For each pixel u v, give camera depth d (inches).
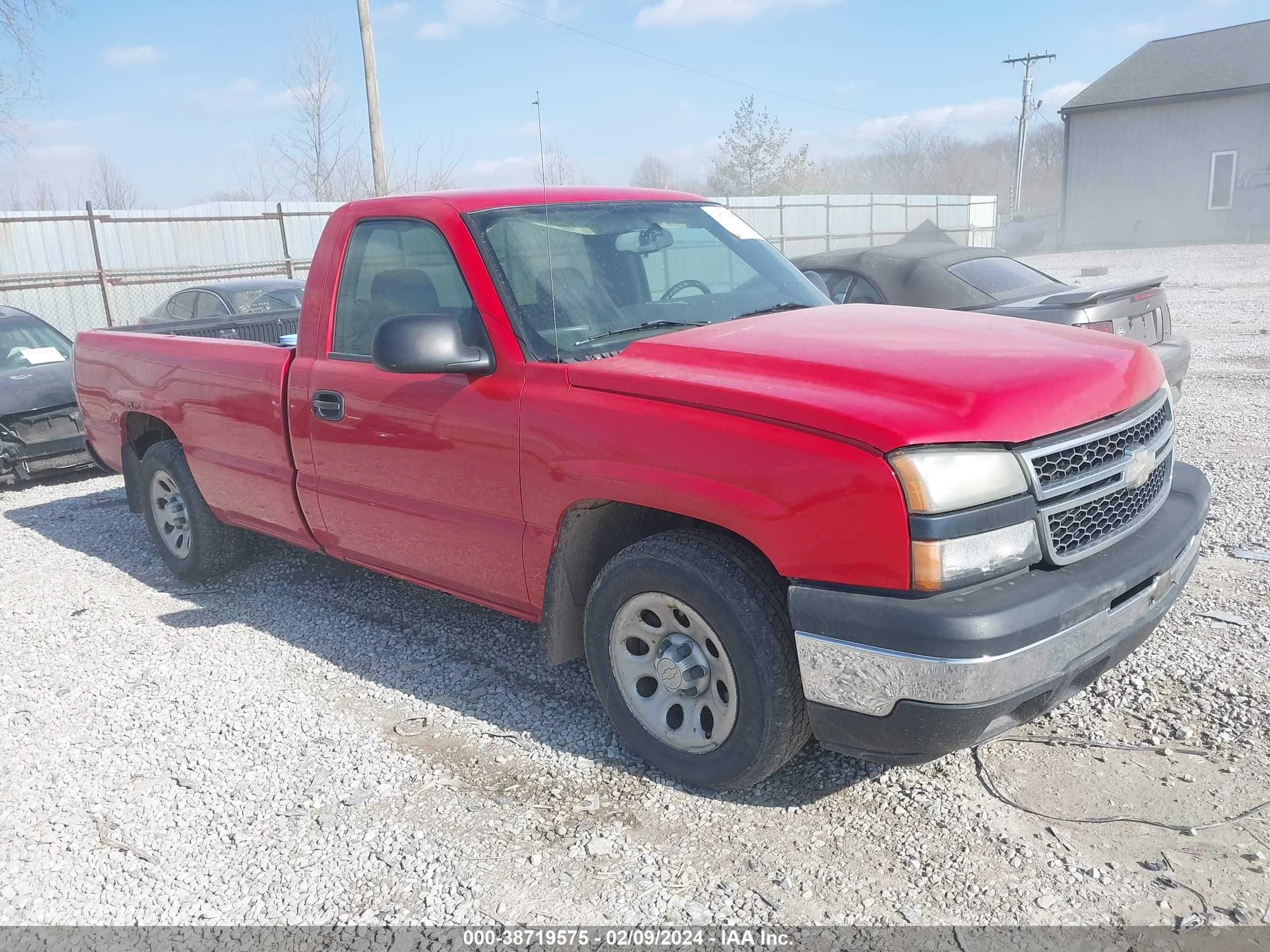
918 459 100.0
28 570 239.3
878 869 109.0
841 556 104.1
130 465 231.3
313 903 109.8
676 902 106.0
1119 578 109.1
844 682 105.9
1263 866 104.9
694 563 116.5
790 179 1845.5
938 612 99.3
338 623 191.5
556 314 138.5
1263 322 540.4
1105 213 1467.8
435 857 116.3
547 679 162.1
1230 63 1364.4
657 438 118.1
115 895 113.0
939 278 300.0
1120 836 111.4
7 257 717.3
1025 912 100.7
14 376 341.4
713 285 158.1
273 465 181.5
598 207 160.6
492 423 136.4
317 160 1179.9
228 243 823.7
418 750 141.3
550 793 128.3
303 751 142.7
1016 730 135.0
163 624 197.0
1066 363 117.3
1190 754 126.1
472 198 153.1
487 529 141.9
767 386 114.2
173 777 137.7
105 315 754.2
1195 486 135.5
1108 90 1440.7
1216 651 152.1
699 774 123.7
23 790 136.3
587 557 136.4
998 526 103.2
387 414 152.7
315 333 169.3
